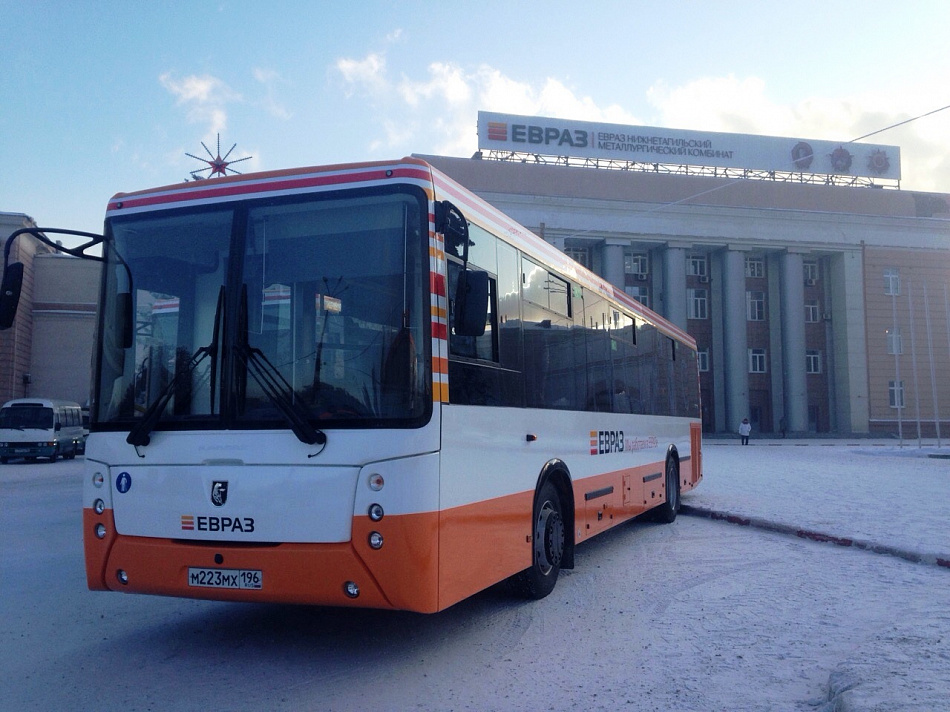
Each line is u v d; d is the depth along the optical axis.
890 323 58.12
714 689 4.88
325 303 5.29
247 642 5.99
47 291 46.62
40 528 12.29
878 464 26.73
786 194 57.09
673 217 54.72
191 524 5.33
